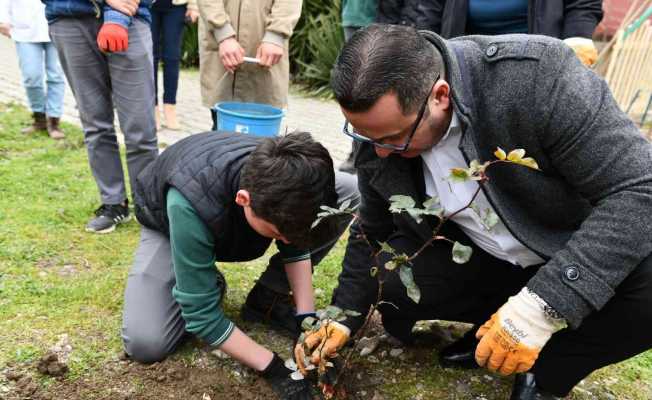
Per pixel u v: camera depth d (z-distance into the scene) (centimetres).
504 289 207
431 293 202
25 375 199
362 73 138
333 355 187
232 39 345
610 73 594
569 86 146
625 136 146
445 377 217
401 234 205
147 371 208
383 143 155
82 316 235
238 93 370
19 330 221
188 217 182
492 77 154
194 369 211
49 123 464
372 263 200
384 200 193
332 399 201
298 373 188
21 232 297
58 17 280
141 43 289
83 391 196
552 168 162
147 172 224
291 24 352
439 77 148
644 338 171
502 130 155
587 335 178
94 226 309
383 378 214
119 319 235
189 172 188
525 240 171
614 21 714
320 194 167
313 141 172
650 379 222
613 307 169
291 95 788
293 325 235
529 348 157
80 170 396
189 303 190
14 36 441
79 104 299
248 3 348
